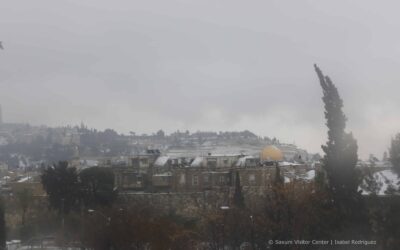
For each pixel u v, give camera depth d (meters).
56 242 124.94
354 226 64.38
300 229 71.06
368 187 66.88
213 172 167.25
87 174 150.12
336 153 66.00
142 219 88.88
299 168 175.38
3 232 100.44
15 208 158.88
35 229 138.00
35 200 163.50
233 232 89.88
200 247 95.94
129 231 84.69
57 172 148.25
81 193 148.38
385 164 106.75
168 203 158.38
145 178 173.12
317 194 72.94
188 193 158.75
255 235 80.56
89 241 92.88
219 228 93.31
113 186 155.50
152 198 159.50
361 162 114.12
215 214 102.44
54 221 138.00
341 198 65.38
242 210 101.25
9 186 195.50
